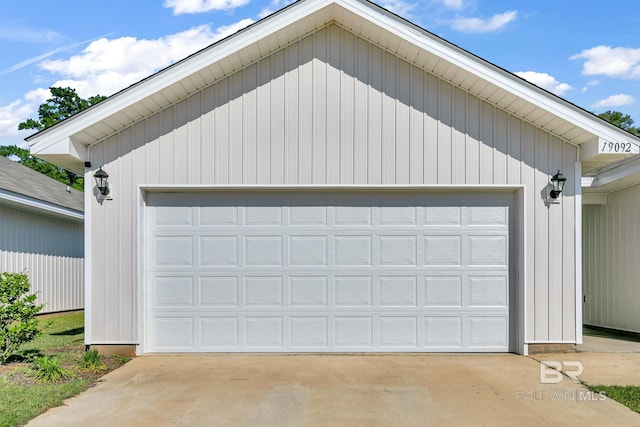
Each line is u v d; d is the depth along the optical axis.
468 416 4.17
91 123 6.22
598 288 9.52
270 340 6.70
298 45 6.74
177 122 6.67
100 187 6.55
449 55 6.27
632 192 8.57
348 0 6.27
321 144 6.66
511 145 6.70
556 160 6.71
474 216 6.83
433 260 6.79
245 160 6.65
